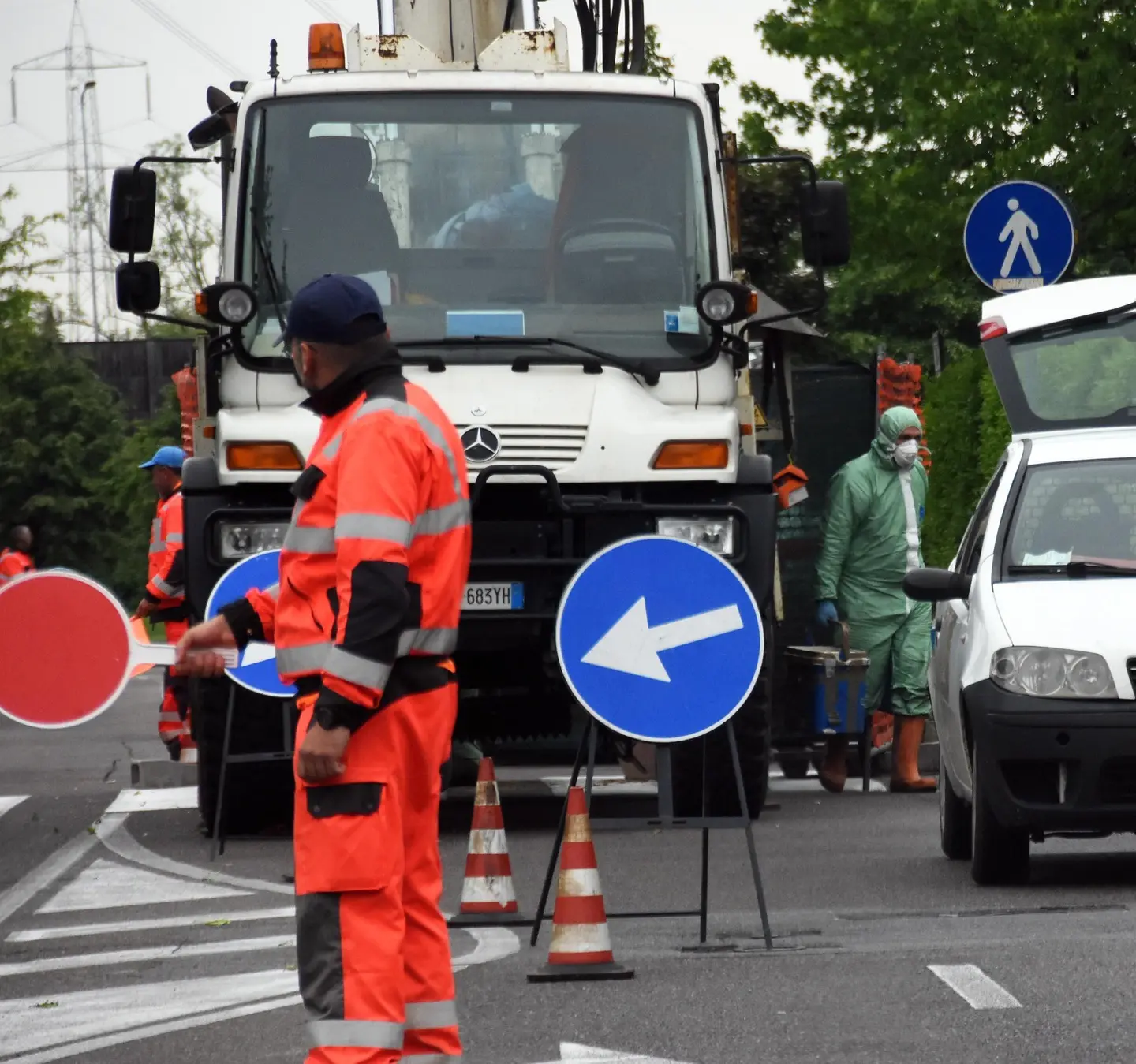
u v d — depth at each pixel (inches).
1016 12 2471.7
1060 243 1521.9
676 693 807.7
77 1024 723.4
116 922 964.6
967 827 1083.9
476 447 1157.7
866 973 755.4
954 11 2500.0
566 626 804.6
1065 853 1140.5
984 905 934.4
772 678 1428.4
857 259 2716.5
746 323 1224.8
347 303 557.9
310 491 557.9
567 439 1165.1
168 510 1539.1
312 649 556.4
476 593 1173.7
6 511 6348.4
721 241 1222.9
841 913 918.4
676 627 808.9
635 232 1213.7
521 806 1424.7
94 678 613.9
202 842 1269.7
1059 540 1061.1
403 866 559.2
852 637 1493.6
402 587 538.9
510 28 1366.9
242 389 1192.2
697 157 1230.3
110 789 1652.3
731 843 1192.8
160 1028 710.5
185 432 1466.5
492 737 1285.7
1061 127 2412.6
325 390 560.7
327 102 1224.8
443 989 569.0
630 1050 648.4
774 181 3166.8
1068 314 1309.1
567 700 1261.1
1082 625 984.9
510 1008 718.5
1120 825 962.1
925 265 2596.0
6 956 880.9
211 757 1264.8
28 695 612.7
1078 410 1298.0
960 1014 681.6
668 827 813.2
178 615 1562.5
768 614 1235.9
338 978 544.1
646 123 1230.9
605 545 1178.0
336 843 541.6
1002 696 974.4
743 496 1196.5
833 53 2635.3
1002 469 1135.6
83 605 612.7
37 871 1156.5
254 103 1222.9
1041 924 862.5
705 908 841.5
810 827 1266.0
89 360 6663.4
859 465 1498.5
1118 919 869.8
